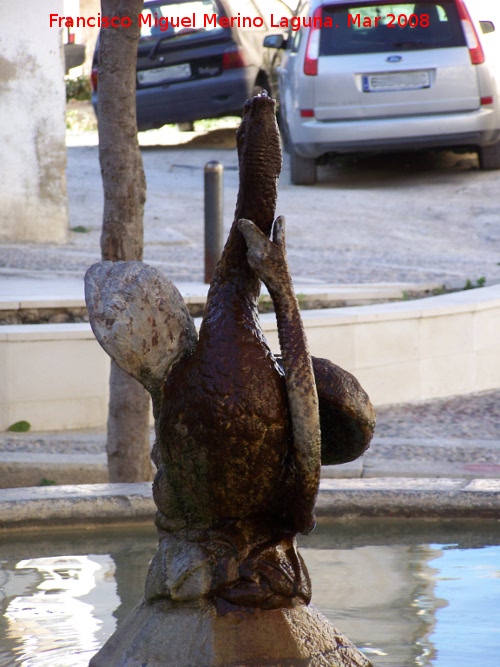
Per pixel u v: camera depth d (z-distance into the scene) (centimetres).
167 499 483
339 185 2995
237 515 473
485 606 604
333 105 2764
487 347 1590
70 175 3145
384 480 840
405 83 2725
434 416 1404
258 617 470
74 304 1548
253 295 478
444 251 2291
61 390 1304
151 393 488
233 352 460
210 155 3481
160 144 3747
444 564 699
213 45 3147
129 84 917
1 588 643
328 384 488
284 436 460
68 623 575
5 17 2298
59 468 1109
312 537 773
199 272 1939
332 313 1462
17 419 1290
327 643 481
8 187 2334
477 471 1089
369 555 722
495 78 2752
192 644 466
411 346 1491
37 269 2008
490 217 2578
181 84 3148
